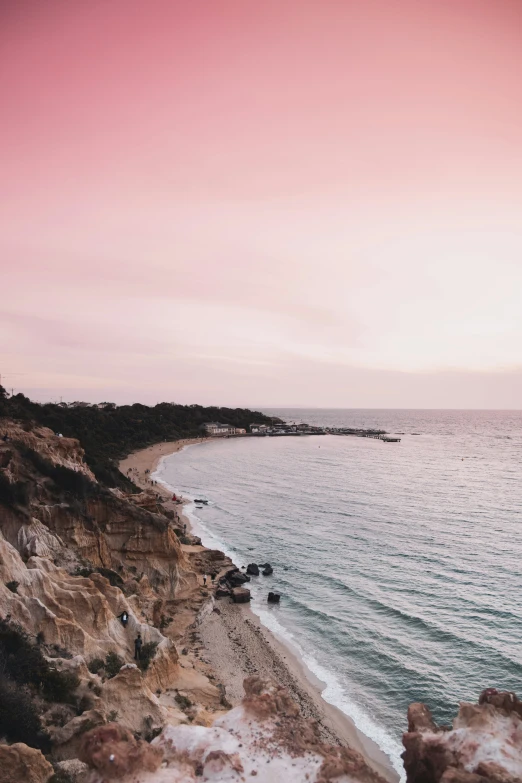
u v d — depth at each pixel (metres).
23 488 36.44
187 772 10.27
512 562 58.56
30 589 26.52
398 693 33.47
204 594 46.50
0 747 14.22
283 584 52.34
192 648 37.56
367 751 28.02
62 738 18.12
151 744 11.32
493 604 46.53
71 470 41.44
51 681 21.03
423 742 10.48
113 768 10.16
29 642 22.77
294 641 40.38
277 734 11.48
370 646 39.41
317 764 10.56
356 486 114.31
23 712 17.97
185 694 28.00
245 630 41.84
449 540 68.12
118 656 26.11
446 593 49.38
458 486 115.19
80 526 38.75
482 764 9.25
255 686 13.77
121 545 43.41
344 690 33.81
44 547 33.31
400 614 44.78
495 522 79.00
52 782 14.23
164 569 44.56
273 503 94.31
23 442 43.09
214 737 11.30
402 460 171.38
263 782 10.05
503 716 10.65
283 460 170.00
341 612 45.50
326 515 83.75
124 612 30.33
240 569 56.50
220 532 72.69
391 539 68.62
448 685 34.12
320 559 60.22
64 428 93.81
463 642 39.53
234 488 112.00
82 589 28.81
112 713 21.34
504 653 37.72
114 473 82.50
